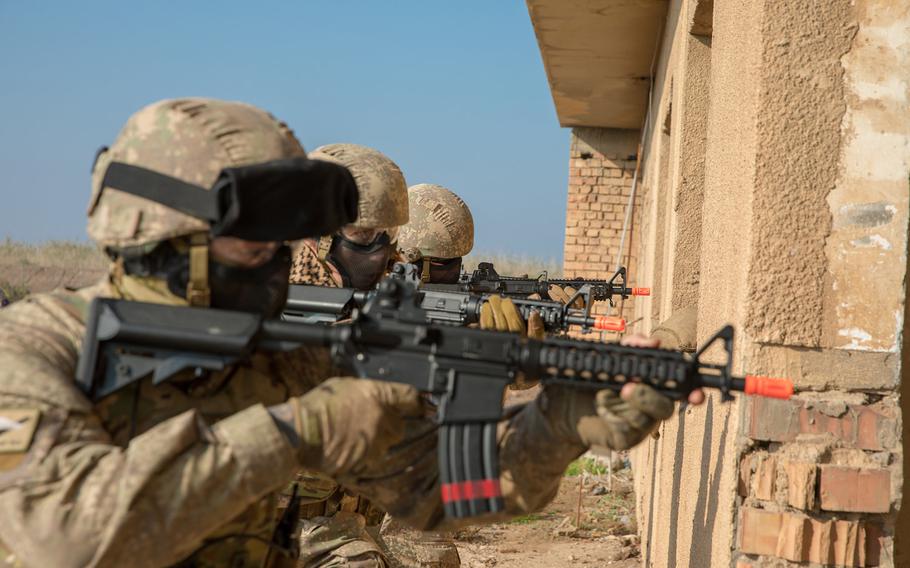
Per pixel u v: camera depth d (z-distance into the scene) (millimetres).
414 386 1906
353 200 1974
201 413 1932
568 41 8945
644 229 9828
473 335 1900
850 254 2434
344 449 1781
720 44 3301
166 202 1824
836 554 2453
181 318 1847
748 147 2525
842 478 2426
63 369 1779
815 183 2436
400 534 3461
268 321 1890
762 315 2449
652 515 5453
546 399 1956
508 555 6359
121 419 1856
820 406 2455
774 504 2490
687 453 3627
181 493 1637
